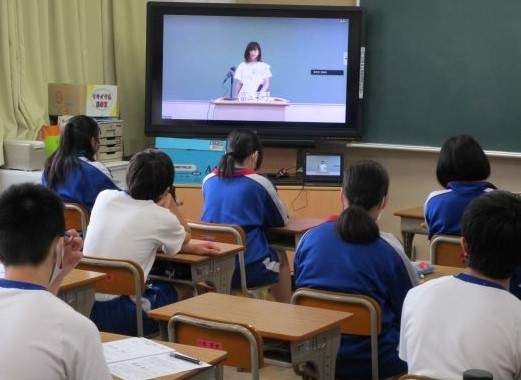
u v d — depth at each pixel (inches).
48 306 66.9
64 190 175.0
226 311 107.0
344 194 122.1
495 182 244.7
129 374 79.4
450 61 245.4
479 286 79.8
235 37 255.8
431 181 255.3
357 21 253.0
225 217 180.4
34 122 223.8
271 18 254.5
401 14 251.0
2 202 69.5
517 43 235.9
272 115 257.8
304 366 112.6
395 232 262.4
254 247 178.9
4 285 68.2
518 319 77.4
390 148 256.2
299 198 246.2
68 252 80.0
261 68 256.4
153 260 140.6
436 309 80.0
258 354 97.0
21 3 219.8
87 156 179.0
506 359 76.2
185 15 255.1
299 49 255.1
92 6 247.4
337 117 256.7
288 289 200.8
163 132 257.8
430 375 77.9
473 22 241.3
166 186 142.4
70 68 239.9
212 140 248.7
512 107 238.1
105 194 142.9
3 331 65.4
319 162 247.3
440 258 150.6
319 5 266.4
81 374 66.2
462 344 77.2
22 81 221.1
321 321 102.8
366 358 113.9
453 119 246.7
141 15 262.5
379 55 255.4
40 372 64.5
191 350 88.3
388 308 115.9
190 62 256.7
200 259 142.4
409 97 252.2
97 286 135.5
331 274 115.3
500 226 78.3
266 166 262.2
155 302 142.6
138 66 263.1
